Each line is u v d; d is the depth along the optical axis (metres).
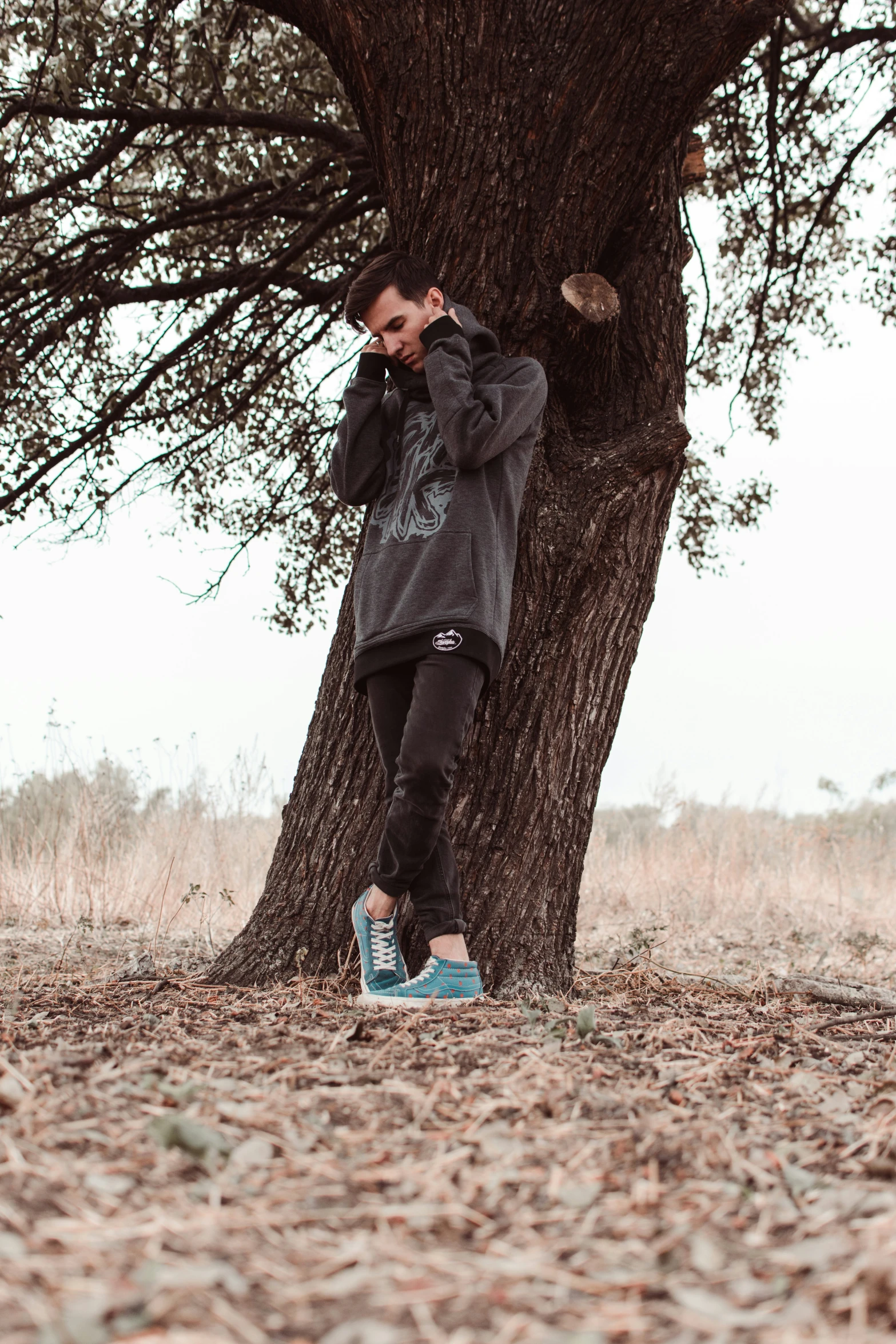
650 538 3.11
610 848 8.73
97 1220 1.15
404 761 2.42
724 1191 1.31
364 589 2.60
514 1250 1.14
